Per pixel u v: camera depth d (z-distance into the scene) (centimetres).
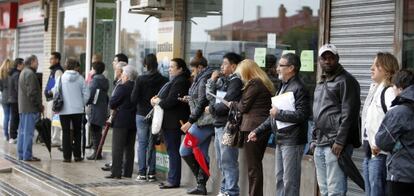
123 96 1015
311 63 816
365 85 732
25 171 1102
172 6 1073
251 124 762
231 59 830
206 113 877
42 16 1642
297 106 695
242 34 963
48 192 977
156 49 1158
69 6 1512
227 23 995
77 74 1192
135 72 1030
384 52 668
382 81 607
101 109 1202
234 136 784
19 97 1213
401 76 561
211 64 1023
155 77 991
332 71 644
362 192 723
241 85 802
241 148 832
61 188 957
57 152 1337
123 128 1022
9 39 1925
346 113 622
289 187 707
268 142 838
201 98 871
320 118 648
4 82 1530
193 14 1066
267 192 843
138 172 1037
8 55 1931
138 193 921
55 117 1398
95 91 1196
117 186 974
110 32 1396
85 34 1428
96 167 1149
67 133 1198
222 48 1003
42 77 1622
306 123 714
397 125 548
